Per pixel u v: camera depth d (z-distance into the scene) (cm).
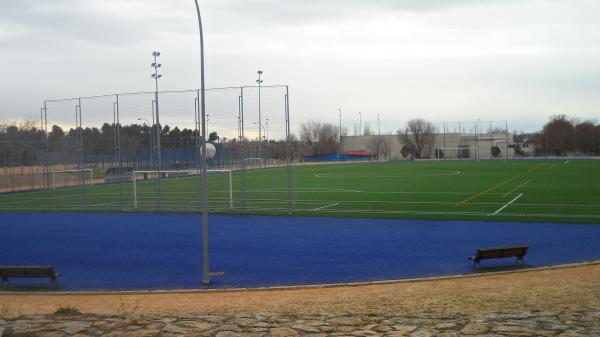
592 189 4422
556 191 4300
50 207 3934
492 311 1217
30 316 1189
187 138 3612
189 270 1966
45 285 1803
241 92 3388
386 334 991
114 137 3822
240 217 3253
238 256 2173
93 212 3700
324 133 15800
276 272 1898
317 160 13925
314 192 4606
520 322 1051
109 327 1051
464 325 1041
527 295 1426
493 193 4203
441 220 2941
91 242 2580
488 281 1673
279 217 3203
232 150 4019
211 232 2758
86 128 3888
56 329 1031
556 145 13950
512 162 10050
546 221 2825
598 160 10362
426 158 13925
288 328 1044
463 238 2430
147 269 1998
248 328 1048
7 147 5369
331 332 1013
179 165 3666
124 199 4312
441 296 1466
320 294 1566
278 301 1475
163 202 4031
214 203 3872
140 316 1209
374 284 1689
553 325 1017
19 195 5034
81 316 1186
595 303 1283
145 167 3756
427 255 2106
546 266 1878
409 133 14738
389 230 2675
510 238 2406
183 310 1371
